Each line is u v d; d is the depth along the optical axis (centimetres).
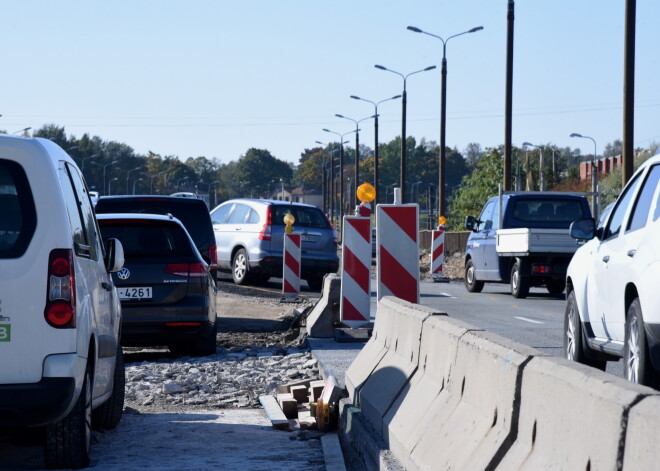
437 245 4175
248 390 1377
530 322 2181
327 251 3475
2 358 755
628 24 3375
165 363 1591
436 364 760
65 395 758
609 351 1094
